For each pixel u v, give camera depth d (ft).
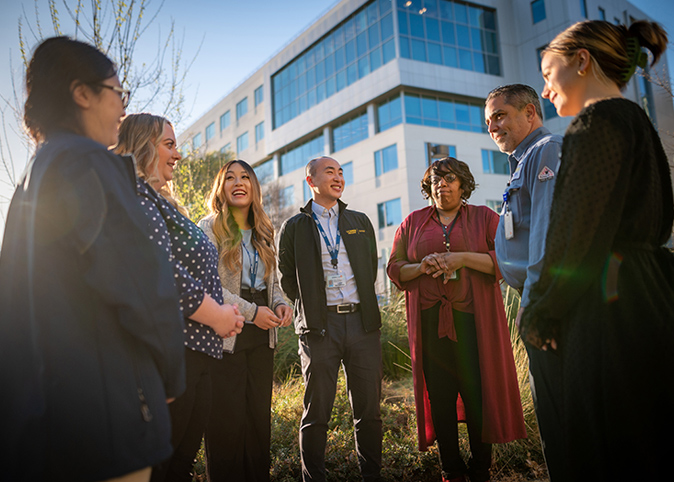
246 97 120.47
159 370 3.87
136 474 3.61
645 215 4.41
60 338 3.44
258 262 8.84
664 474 3.96
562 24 79.30
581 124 4.42
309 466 8.39
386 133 78.38
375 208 80.07
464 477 8.69
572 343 4.49
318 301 8.86
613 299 4.27
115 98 4.33
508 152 7.29
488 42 84.43
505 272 6.65
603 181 4.21
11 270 3.69
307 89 96.53
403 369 16.29
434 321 9.13
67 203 3.57
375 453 8.68
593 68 4.84
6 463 3.32
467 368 8.81
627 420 4.07
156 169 6.43
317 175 9.68
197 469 9.44
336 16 87.56
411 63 76.23
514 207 6.55
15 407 3.39
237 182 8.76
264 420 8.34
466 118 81.51
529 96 6.98
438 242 9.49
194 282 5.31
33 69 4.11
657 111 44.06
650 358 4.08
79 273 3.61
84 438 3.34
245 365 8.19
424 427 9.16
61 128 4.09
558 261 4.42
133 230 3.81
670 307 4.25
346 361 9.09
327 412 8.69
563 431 4.68
